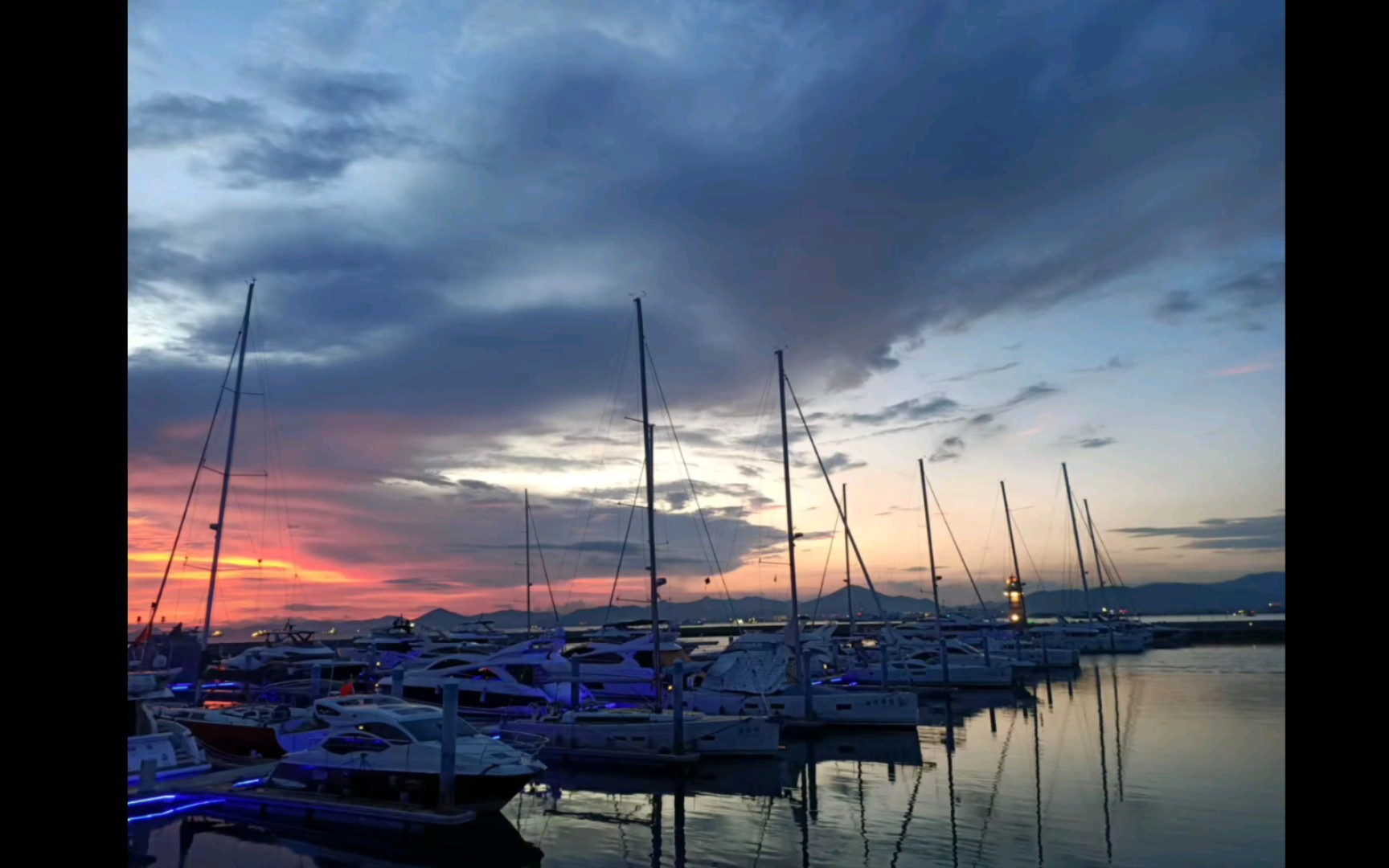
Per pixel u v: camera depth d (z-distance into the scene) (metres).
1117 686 39.75
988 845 14.38
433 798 15.30
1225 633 74.31
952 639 48.00
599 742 22.02
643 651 31.23
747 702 27.73
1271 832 14.78
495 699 26.75
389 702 18.98
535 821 16.31
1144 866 13.06
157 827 15.30
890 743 24.80
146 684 27.86
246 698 32.41
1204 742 23.81
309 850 14.12
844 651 44.44
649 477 26.69
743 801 17.84
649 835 15.28
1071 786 18.69
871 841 14.70
